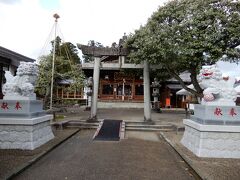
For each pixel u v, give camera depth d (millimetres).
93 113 16281
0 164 6906
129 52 16672
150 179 6352
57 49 27281
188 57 13953
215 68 9227
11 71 16453
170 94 34844
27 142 8852
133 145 10500
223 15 13719
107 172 6777
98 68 16781
